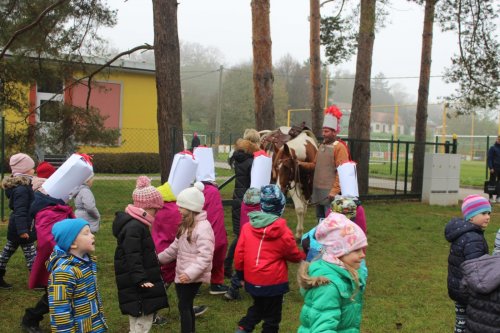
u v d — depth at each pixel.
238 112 58.97
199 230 5.00
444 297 7.03
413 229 11.99
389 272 8.22
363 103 16.38
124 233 4.54
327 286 3.41
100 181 17.95
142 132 24.34
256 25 13.71
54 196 5.20
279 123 61.47
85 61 15.93
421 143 17.14
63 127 14.40
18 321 5.70
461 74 17.23
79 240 3.99
